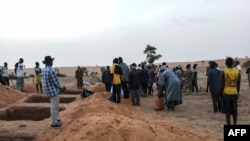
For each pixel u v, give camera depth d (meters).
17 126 9.95
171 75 14.42
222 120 12.03
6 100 15.30
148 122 9.66
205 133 9.95
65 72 79.06
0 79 18.22
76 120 9.62
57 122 9.62
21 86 20.52
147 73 19.56
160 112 14.03
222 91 9.99
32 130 9.49
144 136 7.89
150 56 33.53
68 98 17.59
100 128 8.10
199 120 12.08
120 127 8.19
